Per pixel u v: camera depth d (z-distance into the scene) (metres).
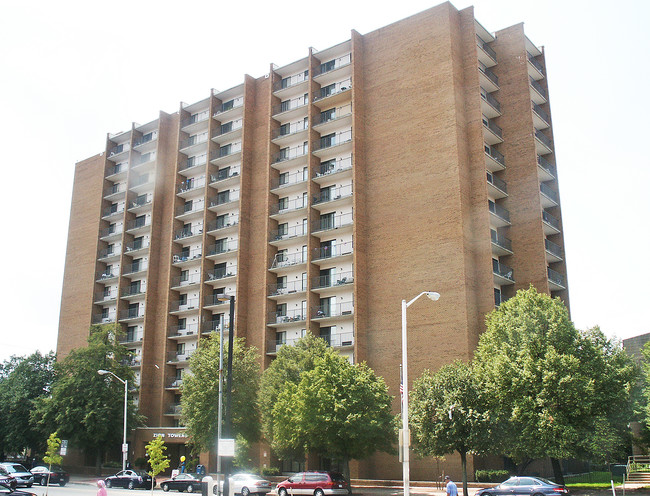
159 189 82.81
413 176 59.00
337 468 56.69
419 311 55.31
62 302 91.88
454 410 39.53
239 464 53.06
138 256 84.81
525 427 37.50
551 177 63.41
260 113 74.94
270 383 53.62
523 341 39.81
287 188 68.12
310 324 60.97
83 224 93.56
